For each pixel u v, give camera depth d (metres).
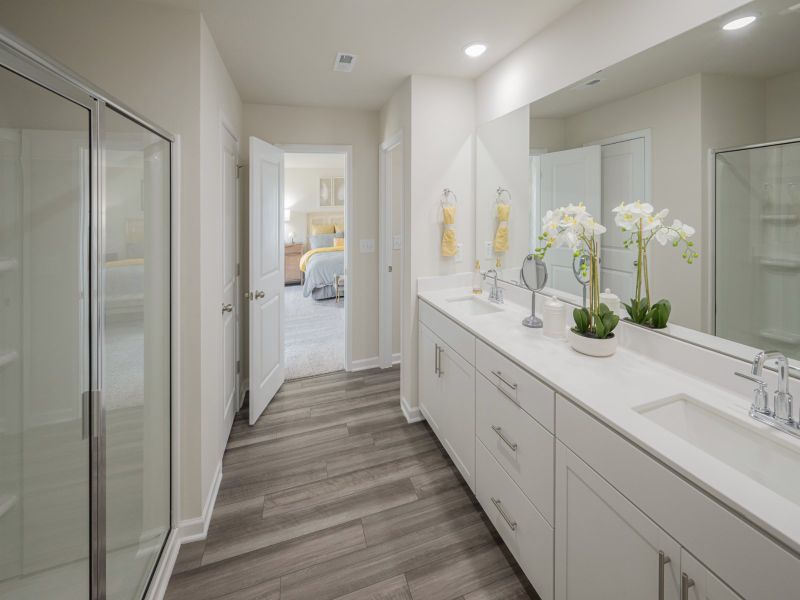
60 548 1.02
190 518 1.71
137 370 1.37
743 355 1.16
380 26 1.96
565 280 1.92
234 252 2.77
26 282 0.96
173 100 1.70
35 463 0.98
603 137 1.64
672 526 0.83
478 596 1.42
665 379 1.28
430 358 2.47
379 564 1.56
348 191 3.52
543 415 1.31
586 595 1.12
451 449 2.17
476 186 2.70
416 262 2.65
